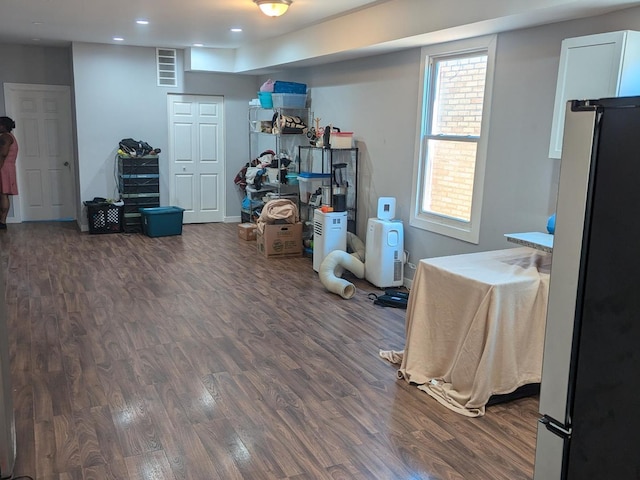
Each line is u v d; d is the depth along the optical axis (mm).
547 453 1214
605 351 1057
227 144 8492
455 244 4742
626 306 1005
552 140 3299
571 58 3133
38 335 3936
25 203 8250
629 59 2900
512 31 4004
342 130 6344
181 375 3354
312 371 3449
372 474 2424
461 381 3064
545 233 3768
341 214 5629
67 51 8023
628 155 981
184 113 8172
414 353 3346
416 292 3338
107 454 2527
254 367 3488
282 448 2607
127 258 6266
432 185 5074
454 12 3881
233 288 5199
